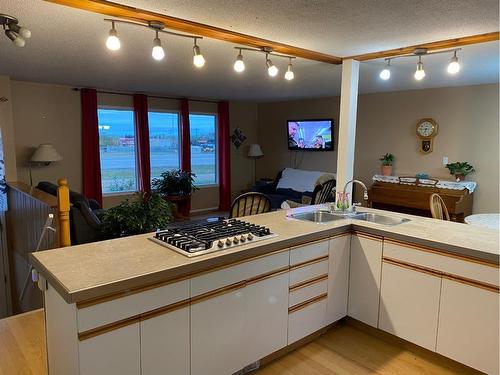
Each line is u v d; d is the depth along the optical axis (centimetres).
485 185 526
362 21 237
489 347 213
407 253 245
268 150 845
